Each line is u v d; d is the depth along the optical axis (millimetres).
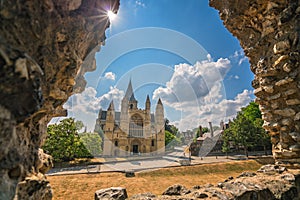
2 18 1343
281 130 3330
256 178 3105
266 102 3707
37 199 2012
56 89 2285
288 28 3053
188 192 3186
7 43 1313
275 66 3258
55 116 3168
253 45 4023
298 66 2877
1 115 1254
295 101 3008
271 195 2709
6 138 1319
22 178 1790
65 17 2240
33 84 1435
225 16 4629
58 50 2176
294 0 2992
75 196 10945
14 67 1256
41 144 2848
